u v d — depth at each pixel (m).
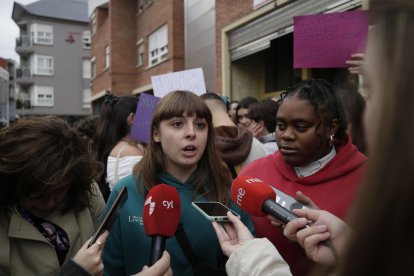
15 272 1.53
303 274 1.69
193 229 1.66
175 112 1.67
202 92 3.99
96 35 19.80
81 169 1.55
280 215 1.33
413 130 0.56
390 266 0.57
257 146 2.73
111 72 16.38
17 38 39.41
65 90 40.03
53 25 39.59
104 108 3.14
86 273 1.31
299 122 1.70
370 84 0.63
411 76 0.57
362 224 0.59
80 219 1.71
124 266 1.70
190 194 1.73
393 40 0.59
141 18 15.66
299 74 7.62
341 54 2.45
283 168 1.91
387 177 0.57
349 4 5.57
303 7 6.59
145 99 2.92
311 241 1.15
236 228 1.37
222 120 2.71
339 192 1.71
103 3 18.95
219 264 1.67
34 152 1.41
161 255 1.41
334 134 1.79
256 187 1.43
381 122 0.58
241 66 9.21
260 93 9.30
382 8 0.62
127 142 2.96
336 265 0.68
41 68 39.41
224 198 1.77
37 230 1.55
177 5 12.20
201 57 10.91
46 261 1.54
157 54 14.02
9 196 1.51
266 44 7.74
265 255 1.18
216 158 1.83
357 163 1.74
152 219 1.43
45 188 1.43
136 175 1.79
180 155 1.69
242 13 8.45
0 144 1.45
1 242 1.50
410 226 0.56
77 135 1.60
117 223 1.69
